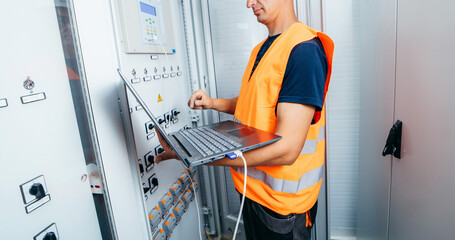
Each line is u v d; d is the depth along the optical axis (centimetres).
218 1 163
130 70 96
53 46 65
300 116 69
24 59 58
